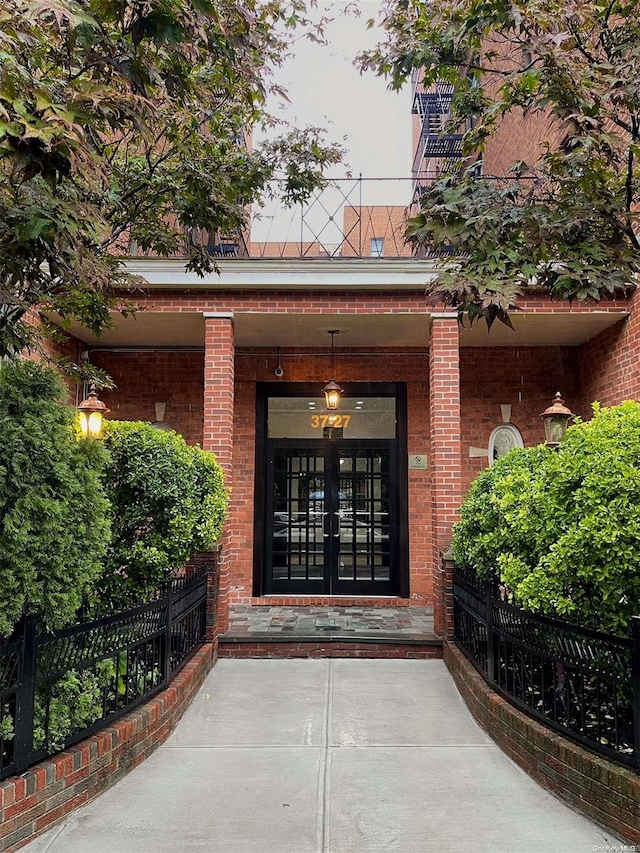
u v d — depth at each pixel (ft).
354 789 11.30
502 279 10.16
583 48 11.28
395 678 18.03
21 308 11.33
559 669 12.73
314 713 15.26
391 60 13.14
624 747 10.68
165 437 16.90
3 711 9.52
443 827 9.95
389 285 21.44
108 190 13.20
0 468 9.83
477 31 11.59
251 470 27.40
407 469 27.48
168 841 9.51
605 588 10.81
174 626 15.76
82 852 9.16
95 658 11.56
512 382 27.63
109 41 8.82
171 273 21.38
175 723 14.38
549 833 9.74
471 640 17.02
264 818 10.25
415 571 26.81
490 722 13.84
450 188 11.70
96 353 27.61
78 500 10.85
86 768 10.71
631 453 10.87
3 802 8.90
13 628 9.99
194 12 8.94
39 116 7.17
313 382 27.91
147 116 10.12
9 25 7.19
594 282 10.24
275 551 27.58
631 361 21.89
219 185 14.46
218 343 21.72
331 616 23.84
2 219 8.70
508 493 13.39
